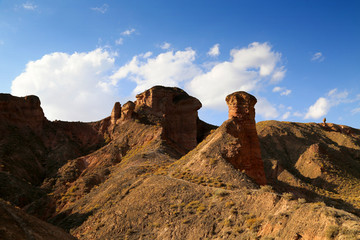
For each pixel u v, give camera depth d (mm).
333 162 113938
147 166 69188
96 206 51906
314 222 24906
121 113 125875
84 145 121562
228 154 51938
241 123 57156
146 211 41531
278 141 152500
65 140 116750
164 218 38375
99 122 132125
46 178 91750
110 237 39375
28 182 86375
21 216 20875
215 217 33875
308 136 162625
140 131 107625
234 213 32656
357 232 21891
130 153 96438
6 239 17016
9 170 85500
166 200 42250
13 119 112375
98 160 97062
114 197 52375
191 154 60031
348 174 106750
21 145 102625
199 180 46125
